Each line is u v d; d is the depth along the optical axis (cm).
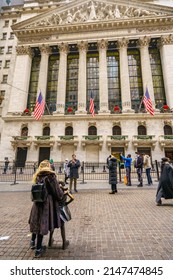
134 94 2922
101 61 2997
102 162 2478
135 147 2528
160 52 3078
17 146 2688
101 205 725
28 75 3181
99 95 2888
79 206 716
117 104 2892
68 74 3180
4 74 3538
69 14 3269
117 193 973
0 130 3178
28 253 348
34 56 3416
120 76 3002
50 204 337
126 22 3066
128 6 3203
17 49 3266
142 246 368
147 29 3069
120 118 2672
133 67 3080
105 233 443
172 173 700
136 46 3148
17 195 995
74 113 2819
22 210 692
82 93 2862
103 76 2908
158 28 3044
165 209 647
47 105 3003
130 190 1060
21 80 3052
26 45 3250
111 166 980
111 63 3147
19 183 1440
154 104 2686
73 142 2598
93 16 3209
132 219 547
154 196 873
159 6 3059
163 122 2605
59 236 431
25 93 3008
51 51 3344
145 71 2856
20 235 447
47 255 336
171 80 2759
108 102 2925
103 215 595
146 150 2556
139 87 2952
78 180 1560
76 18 3269
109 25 3116
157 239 401
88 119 2719
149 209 652
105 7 3262
